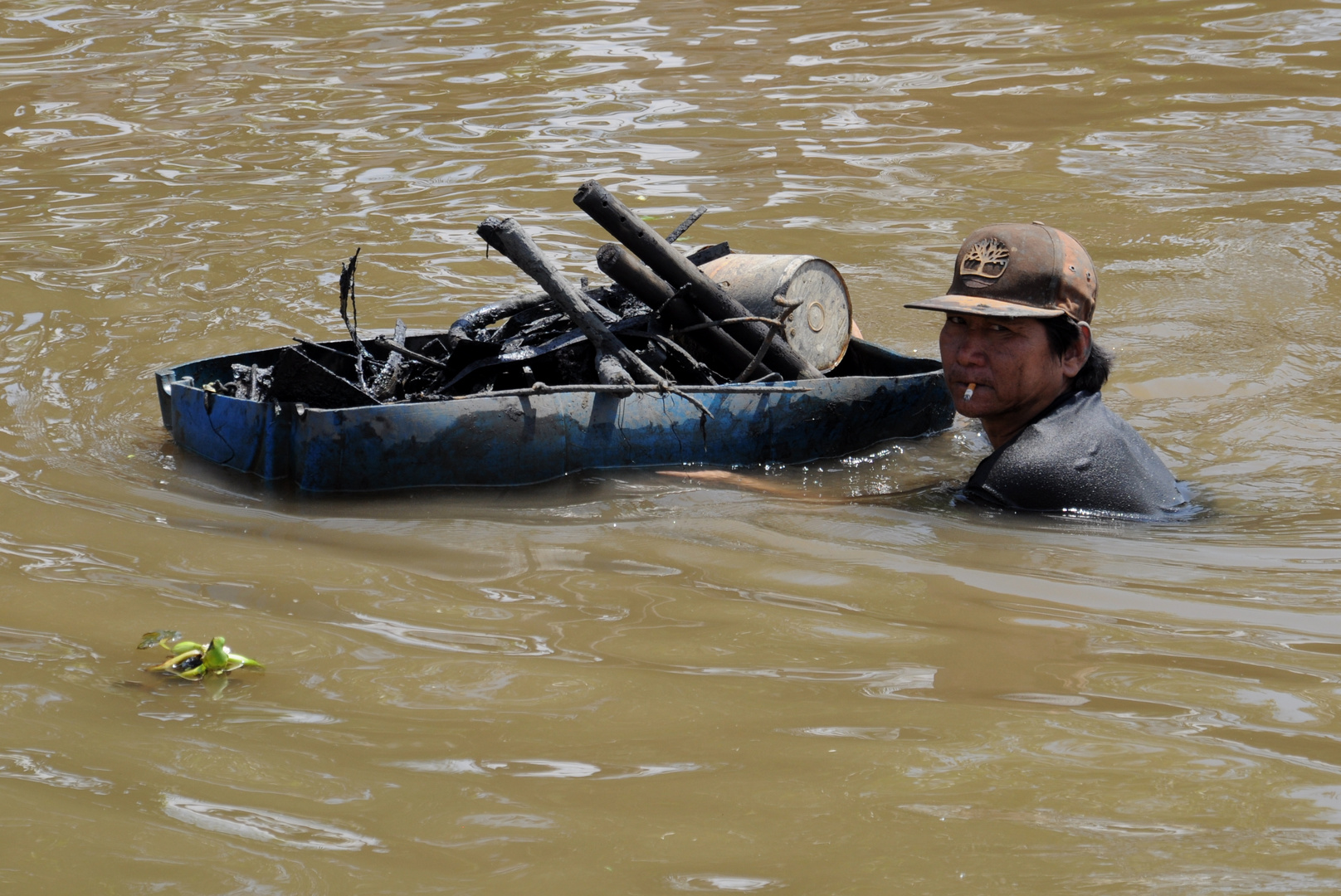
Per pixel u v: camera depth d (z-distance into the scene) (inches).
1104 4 622.2
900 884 104.6
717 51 573.9
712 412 215.3
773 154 433.4
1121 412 246.7
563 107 494.0
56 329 285.6
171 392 217.8
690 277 223.1
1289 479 213.6
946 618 158.2
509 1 676.1
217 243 354.3
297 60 573.6
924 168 416.8
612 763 123.3
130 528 185.8
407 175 418.6
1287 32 562.6
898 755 124.7
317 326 292.4
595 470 210.2
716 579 170.7
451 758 124.3
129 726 130.4
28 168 428.8
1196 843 110.0
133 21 647.1
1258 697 136.9
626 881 105.2
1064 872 106.1
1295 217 362.3
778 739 128.0
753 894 103.3
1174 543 184.4
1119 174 404.5
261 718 132.0
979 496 200.2
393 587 167.0
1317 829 112.1
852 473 220.7
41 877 105.8
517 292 317.4
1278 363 269.9
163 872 106.7
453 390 218.7
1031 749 125.9
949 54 556.1
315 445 197.6
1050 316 191.8
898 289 318.7
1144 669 143.9
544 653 147.9
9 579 167.2
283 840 111.0
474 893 103.9
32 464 211.3
